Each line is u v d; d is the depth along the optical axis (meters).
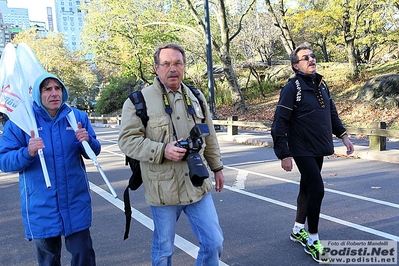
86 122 2.76
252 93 23.52
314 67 3.37
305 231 3.74
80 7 24.22
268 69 25.39
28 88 2.55
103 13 23.19
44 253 2.59
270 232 4.12
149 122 2.44
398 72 18.23
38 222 2.45
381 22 17.34
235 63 23.52
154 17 23.30
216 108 23.45
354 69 19.38
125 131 2.45
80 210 2.55
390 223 4.22
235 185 6.41
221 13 19.11
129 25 23.16
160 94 2.49
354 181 6.28
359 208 4.82
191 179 2.27
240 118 18.80
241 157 9.34
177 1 23.20
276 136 3.35
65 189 2.50
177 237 4.06
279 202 5.28
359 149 8.62
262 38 22.75
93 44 24.23
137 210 5.18
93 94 50.47
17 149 2.48
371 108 14.50
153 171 2.44
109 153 11.20
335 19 18.12
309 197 3.36
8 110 2.43
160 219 2.50
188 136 2.50
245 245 3.79
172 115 2.47
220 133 14.12
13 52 2.52
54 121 2.53
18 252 3.96
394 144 9.48
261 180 6.70
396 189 5.66
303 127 3.35
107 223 4.70
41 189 2.45
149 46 23.39
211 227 2.46
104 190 6.45
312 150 3.35
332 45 24.91
